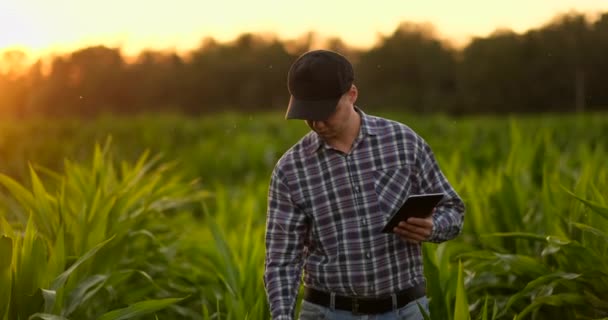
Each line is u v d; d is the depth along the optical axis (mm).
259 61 74062
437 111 73438
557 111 70000
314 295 4254
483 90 73188
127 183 7816
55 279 5086
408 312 4176
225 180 21750
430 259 5637
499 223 7082
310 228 4234
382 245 4117
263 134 28719
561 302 5574
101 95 55562
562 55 69312
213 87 71562
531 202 7660
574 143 22609
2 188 13344
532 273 5883
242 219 11039
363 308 4156
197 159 23312
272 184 4250
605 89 67938
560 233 6094
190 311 6734
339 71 3932
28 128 28875
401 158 4156
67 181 7945
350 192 4125
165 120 33188
